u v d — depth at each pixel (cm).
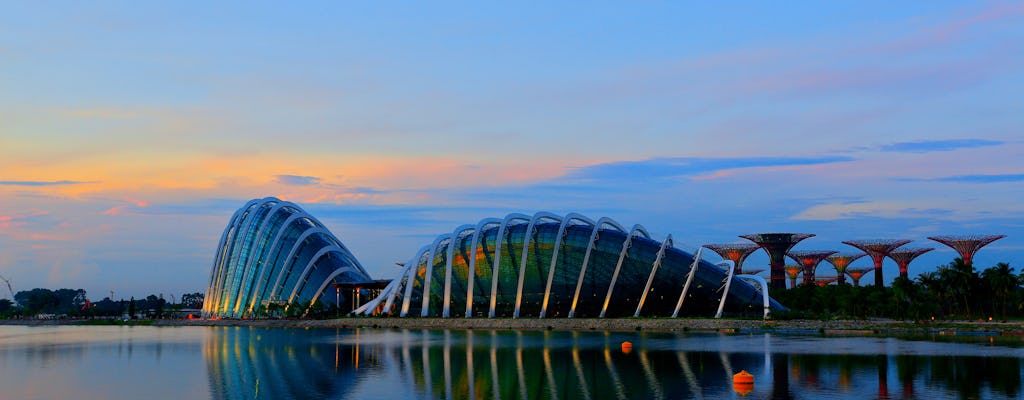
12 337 14600
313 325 17862
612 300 17300
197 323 19825
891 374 7531
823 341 11388
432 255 17950
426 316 17675
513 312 17688
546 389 6900
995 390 6594
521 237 17700
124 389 7088
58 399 6600
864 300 16925
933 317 16012
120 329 17988
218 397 6619
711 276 16875
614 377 7556
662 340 11888
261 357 9719
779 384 7006
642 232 18162
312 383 7338
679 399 6350
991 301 15838
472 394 6681
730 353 9581
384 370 8231
